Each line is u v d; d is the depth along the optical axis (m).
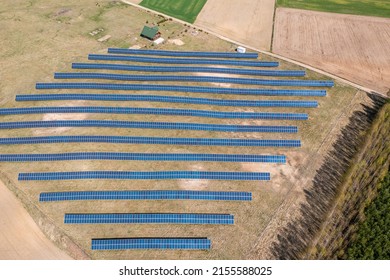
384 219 40.69
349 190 43.88
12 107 55.44
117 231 39.00
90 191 42.28
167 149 48.69
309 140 50.81
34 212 40.97
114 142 49.16
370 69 65.50
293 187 44.19
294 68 65.69
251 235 39.00
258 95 59.16
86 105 55.91
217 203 42.12
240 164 47.06
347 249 37.88
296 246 38.06
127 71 63.97
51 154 46.66
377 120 52.91
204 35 75.19
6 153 47.66
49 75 62.25
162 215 39.81
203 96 58.41
